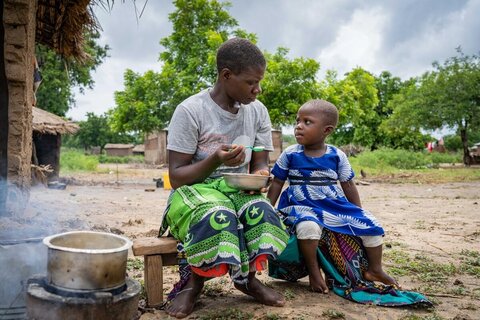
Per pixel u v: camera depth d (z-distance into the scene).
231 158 2.66
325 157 3.38
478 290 3.38
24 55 5.27
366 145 51.06
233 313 2.72
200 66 25.17
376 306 2.96
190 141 2.99
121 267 2.05
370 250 3.24
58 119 15.38
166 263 2.94
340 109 24.25
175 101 24.61
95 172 26.47
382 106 51.94
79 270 1.96
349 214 3.24
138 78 26.06
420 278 3.68
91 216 7.29
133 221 6.89
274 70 22.00
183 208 2.72
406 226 6.98
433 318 2.70
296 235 3.20
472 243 5.49
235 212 2.69
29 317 1.97
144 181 18.86
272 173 3.49
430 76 35.12
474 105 33.56
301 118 3.39
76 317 1.90
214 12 26.45
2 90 5.29
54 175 15.58
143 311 2.77
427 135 54.69
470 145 65.94
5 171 5.24
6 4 5.15
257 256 2.61
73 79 27.16
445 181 20.20
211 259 2.50
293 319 2.66
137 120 25.41
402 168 30.78
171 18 26.31
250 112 3.21
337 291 3.19
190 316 2.71
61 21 6.23
